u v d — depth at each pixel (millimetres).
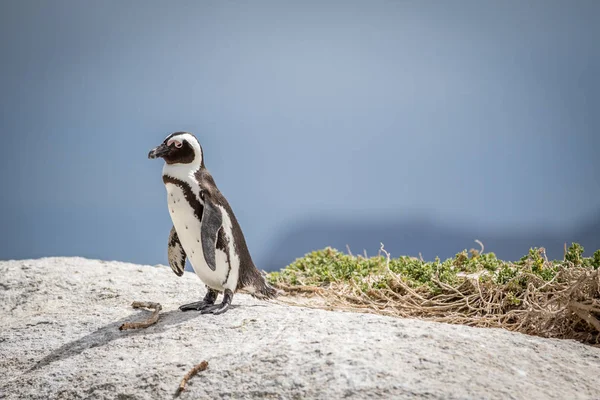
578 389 8359
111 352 9953
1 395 9336
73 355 10086
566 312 11852
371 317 10523
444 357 8656
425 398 7551
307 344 9094
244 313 10969
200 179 11047
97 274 15664
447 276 14273
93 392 8867
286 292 15648
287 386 8094
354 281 15203
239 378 8477
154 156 10859
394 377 7984
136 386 8766
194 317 11070
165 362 9219
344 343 9016
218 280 11398
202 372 8766
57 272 15781
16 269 16203
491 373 8367
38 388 9273
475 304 13141
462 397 7574
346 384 7898
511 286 13148
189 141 11039
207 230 10688
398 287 14609
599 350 10016
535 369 8758
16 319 12820
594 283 11555
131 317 11703
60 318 12086
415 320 10617
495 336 9828
